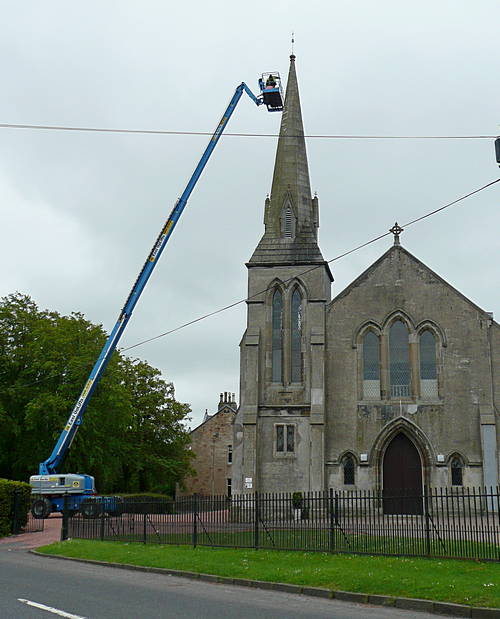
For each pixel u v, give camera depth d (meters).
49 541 34.56
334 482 44.69
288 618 14.84
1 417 58.22
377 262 47.38
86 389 46.00
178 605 16.22
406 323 46.22
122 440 72.00
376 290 46.94
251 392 46.06
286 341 46.84
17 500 38.44
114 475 67.31
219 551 26.03
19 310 63.38
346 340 46.66
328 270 49.81
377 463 44.53
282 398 46.12
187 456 82.75
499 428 43.78
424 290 46.34
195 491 92.44
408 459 44.81
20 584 19.16
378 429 44.94
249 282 48.19
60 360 60.84
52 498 48.66
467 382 44.62
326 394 45.97
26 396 60.09
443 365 45.12
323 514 37.31
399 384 45.56
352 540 25.31
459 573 19.48
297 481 44.66
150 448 77.62
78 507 42.75
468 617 15.83
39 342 60.81
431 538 24.94
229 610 15.71
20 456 61.59
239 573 21.38
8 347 62.28
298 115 52.56
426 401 44.81
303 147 51.81
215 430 94.31
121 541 30.64
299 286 47.75
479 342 45.03
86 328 65.81
